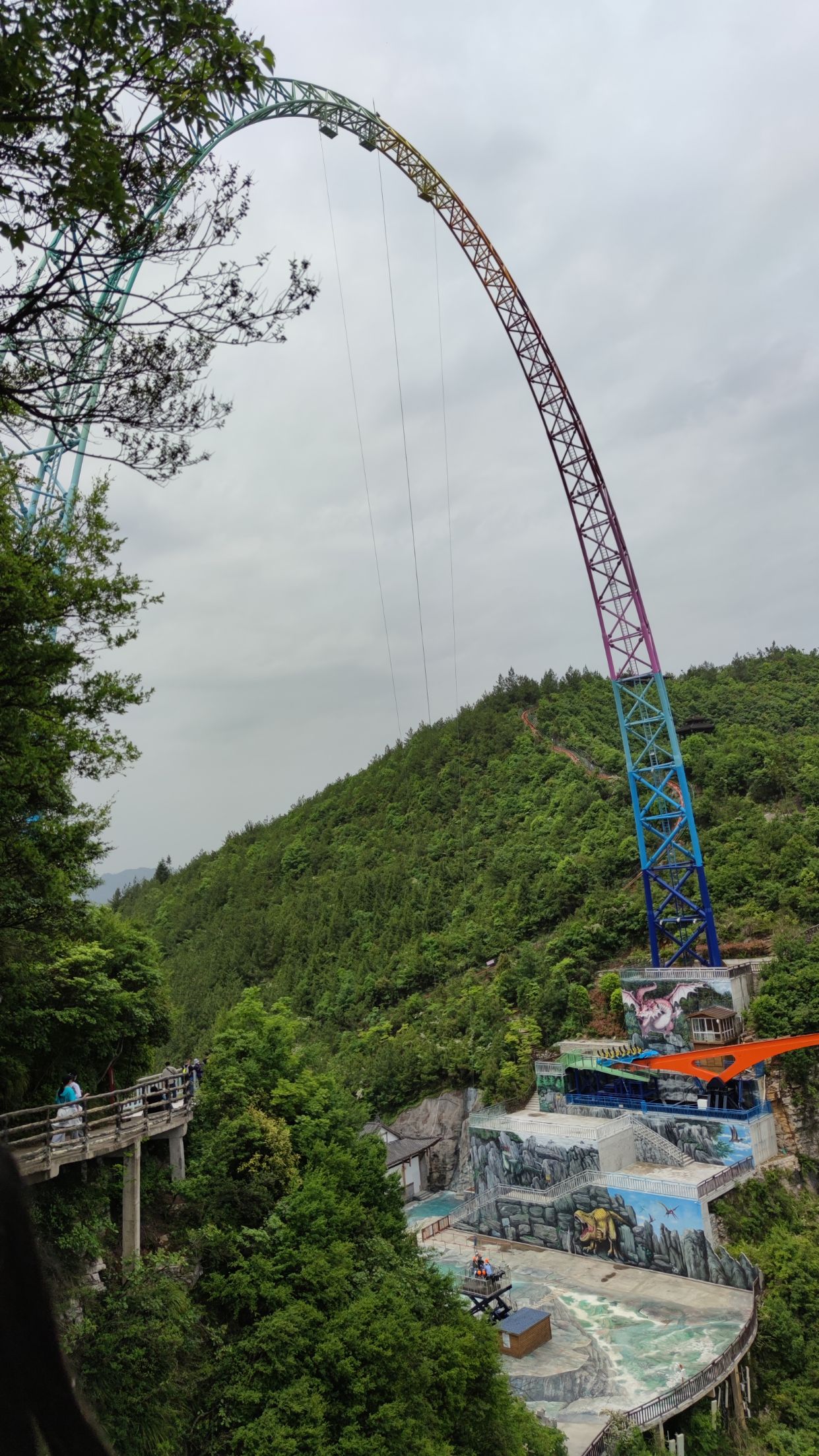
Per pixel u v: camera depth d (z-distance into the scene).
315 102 78.50
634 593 95.44
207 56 14.26
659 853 88.81
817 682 176.75
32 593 21.36
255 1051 46.75
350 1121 48.47
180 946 189.12
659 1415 45.94
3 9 12.76
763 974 82.88
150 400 16.09
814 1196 69.19
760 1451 48.94
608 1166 71.19
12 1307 2.74
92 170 13.55
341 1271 35.50
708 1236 62.53
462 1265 67.44
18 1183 3.01
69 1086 31.69
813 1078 74.25
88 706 23.19
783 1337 56.12
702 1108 74.00
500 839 153.62
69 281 15.64
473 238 95.38
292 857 195.00
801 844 101.12
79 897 27.16
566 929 112.00
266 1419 30.27
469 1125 81.62
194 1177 39.16
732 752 137.75
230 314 15.96
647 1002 82.50
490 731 196.75
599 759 163.62
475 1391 37.78
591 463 97.19
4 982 29.23
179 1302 30.44
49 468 40.69
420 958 127.31
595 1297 60.56
